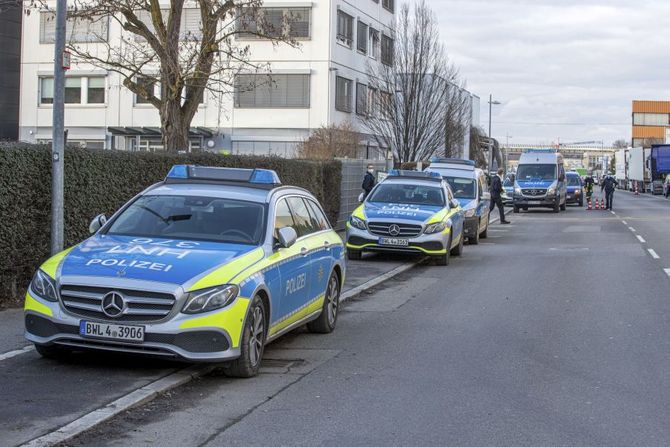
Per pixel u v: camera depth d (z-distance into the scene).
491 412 6.12
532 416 6.02
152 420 5.80
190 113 17.62
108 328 6.48
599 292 12.98
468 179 22.98
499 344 8.80
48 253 10.54
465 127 48.09
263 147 42.62
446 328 9.80
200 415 5.95
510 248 21.31
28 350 7.62
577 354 8.28
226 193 8.23
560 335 9.34
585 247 21.52
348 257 17.30
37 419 5.57
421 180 18.36
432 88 41.00
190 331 6.45
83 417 5.63
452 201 18.17
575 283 14.14
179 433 5.50
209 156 14.66
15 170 9.69
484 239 24.47
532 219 35.47
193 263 6.81
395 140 41.12
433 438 5.47
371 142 46.22
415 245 16.45
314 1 41.62
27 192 9.97
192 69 18.77
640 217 36.69
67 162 10.61
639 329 9.73
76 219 10.88
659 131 132.25
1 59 43.00
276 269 7.43
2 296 9.89
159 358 6.68
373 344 8.77
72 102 43.81
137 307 6.52
